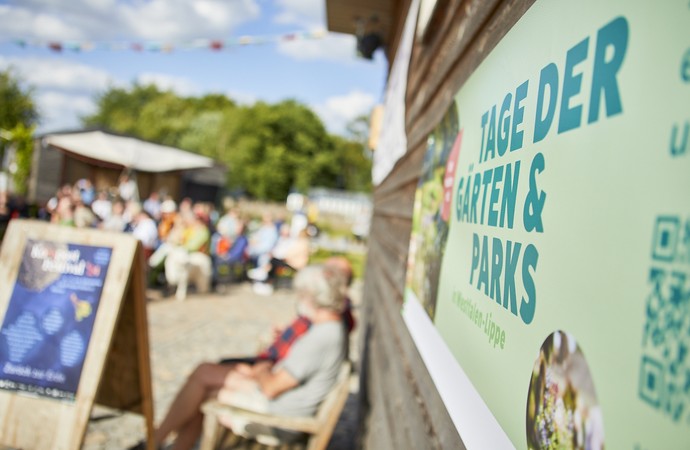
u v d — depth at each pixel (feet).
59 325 9.32
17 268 9.70
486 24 4.44
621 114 1.89
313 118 202.49
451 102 5.32
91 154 52.01
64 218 28.40
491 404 3.05
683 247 1.50
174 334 24.22
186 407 11.35
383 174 15.90
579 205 2.16
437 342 4.79
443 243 4.94
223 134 204.03
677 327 1.51
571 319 2.14
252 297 36.91
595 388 1.92
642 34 1.80
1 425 9.07
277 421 10.53
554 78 2.56
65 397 9.04
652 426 1.58
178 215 39.32
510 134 3.16
